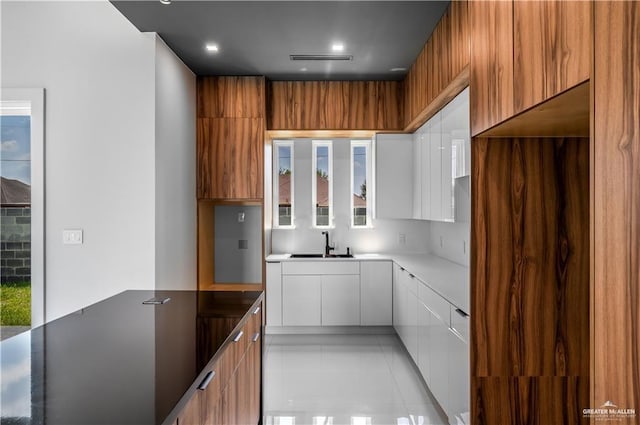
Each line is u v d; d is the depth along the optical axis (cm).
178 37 332
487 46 198
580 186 212
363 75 432
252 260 509
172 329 171
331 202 521
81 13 319
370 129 451
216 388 149
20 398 106
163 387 113
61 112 318
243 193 438
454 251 420
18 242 342
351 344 441
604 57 106
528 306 211
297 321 461
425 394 320
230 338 165
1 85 319
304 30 320
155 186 319
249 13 292
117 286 317
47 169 319
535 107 152
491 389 212
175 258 367
